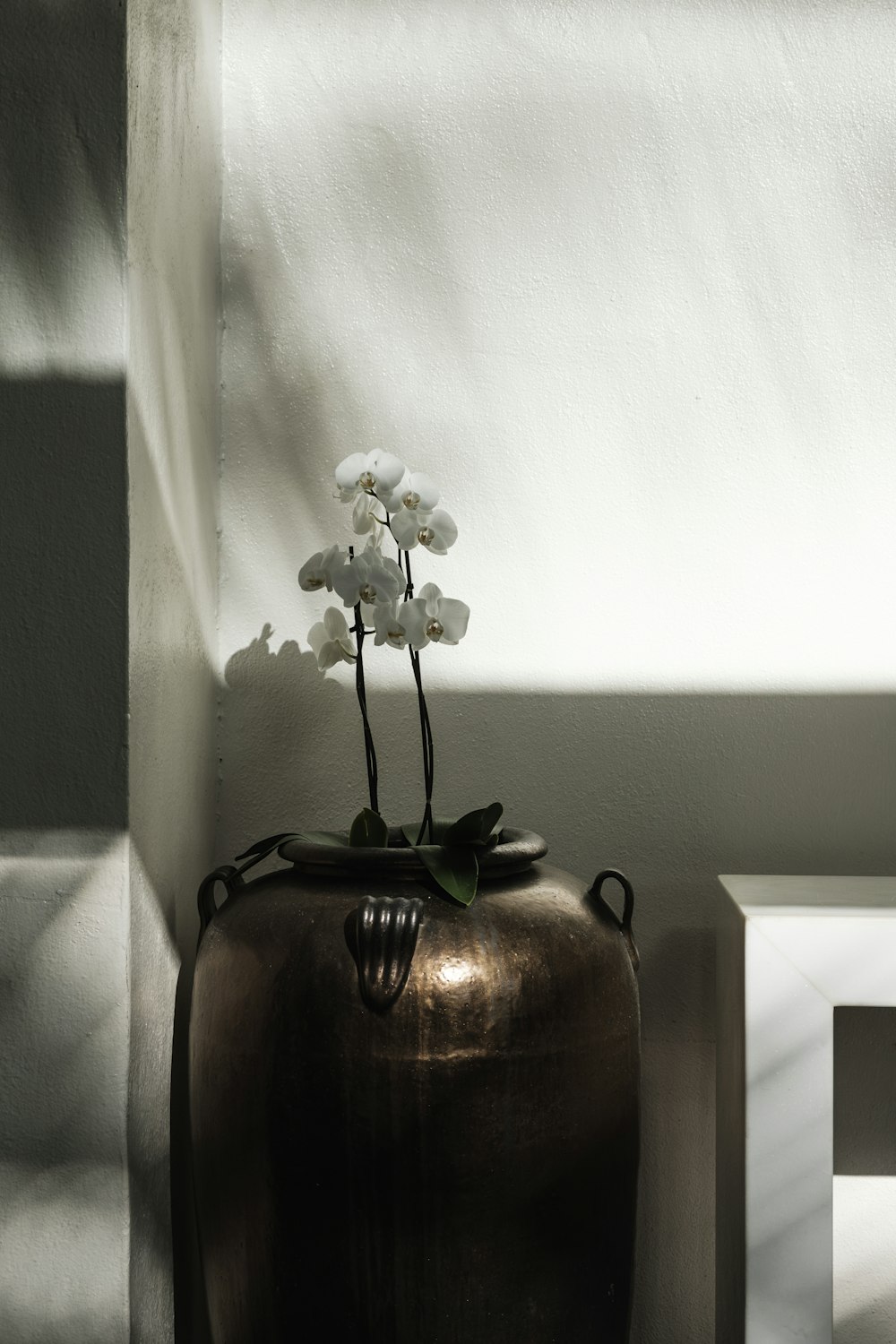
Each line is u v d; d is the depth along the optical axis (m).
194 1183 3.44
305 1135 3.25
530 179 3.86
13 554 3.34
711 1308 3.86
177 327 3.59
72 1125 3.35
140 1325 3.40
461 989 3.24
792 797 3.86
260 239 3.88
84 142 3.31
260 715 3.89
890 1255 3.83
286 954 3.29
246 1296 3.33
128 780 3.34
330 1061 3.24
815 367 3.85
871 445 3.85
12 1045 3.35
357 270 3.87
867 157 3.84
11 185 3.32
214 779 3.88
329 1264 3.26
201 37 3.72
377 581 3.44
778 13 3.84
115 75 3.31
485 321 3.87
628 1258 3.43
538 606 3.87
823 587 3.86
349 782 3.89
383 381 3.87
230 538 3.89
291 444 3.88
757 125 3.85
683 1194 3.87
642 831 3.87
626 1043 3.38
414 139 3.87
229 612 3.89
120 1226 3.35
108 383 3.33
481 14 3.86
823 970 3.45
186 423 3.65
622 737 3.87
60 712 3.34
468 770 3.88
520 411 3.87
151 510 3.44
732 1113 3.59
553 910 3.36
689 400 3.86
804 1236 3.45
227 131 3.87
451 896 3.29
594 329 3.86
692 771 3.87
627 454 3.86
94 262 3.32
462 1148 3.23
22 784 3.34
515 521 3.87
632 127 3.85
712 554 3.87
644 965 3.88
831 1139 3.45
